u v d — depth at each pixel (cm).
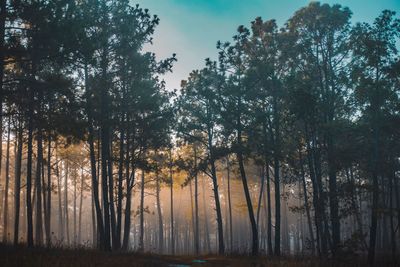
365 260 2070
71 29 1588
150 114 2833
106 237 2134
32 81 1653
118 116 2514
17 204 2439
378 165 2298
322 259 1948
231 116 2666
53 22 1565
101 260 1502
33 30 1589
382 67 2012
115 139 2933
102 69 2227
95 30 2131
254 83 2636
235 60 2623
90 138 2161
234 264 1916
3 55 1562
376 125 2114
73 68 1817
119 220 2669
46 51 1622
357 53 2269
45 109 1844
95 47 1717
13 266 1200
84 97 1981
